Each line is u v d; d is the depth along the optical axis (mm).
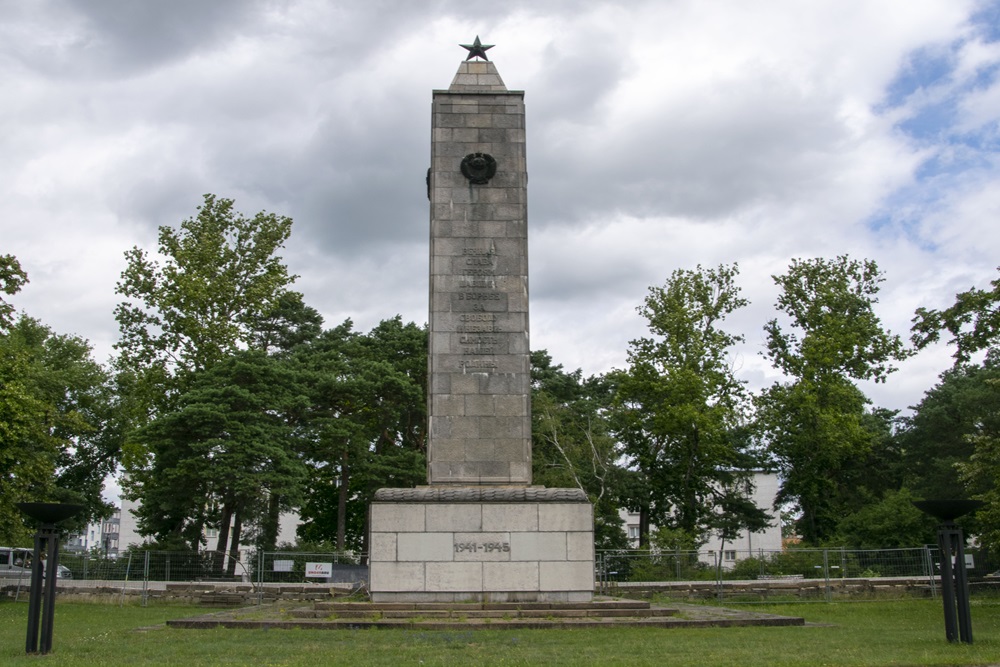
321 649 15422
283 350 60781
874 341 51750
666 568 35062
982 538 34062
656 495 53875
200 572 35344
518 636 17469
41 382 47156
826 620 23422
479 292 23312
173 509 41000
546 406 52812
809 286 53375
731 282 52188
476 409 22781
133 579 35219
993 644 16250
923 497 50562
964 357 30500
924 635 18125
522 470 22516
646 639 17062
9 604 31484
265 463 40969
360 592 26625
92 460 57938
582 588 20984
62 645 16500
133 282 47000
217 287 46656
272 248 49156
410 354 53969
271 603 27562
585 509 21281
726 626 19734
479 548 21016
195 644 16281
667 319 51000
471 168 23875
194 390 41250
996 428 46219
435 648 15539
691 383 49031
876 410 69438
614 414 55656
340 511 50281
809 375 50781
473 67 24812
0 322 33469
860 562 34969
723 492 56938
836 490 56844
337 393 48469
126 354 46938
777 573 35156
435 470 22453
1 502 33281
